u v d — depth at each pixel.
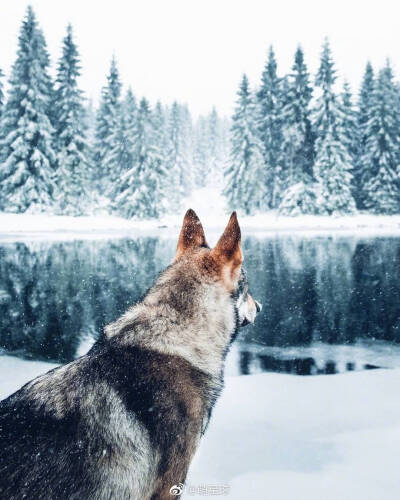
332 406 4.29
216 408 4.31
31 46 33.47
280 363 6.36
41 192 32.41
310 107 38.84
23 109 33.19
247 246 20.94
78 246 20.62
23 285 11.95
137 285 11.92
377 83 39.06
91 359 1.92
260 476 3.04
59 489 1.57
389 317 8.84
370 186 38.66
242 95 40.50
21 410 1.72
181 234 2.52
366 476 3.02
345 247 20.25
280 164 41.59
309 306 9.80
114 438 1.72
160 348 1.98
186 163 66.88
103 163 42.62
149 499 1.79
